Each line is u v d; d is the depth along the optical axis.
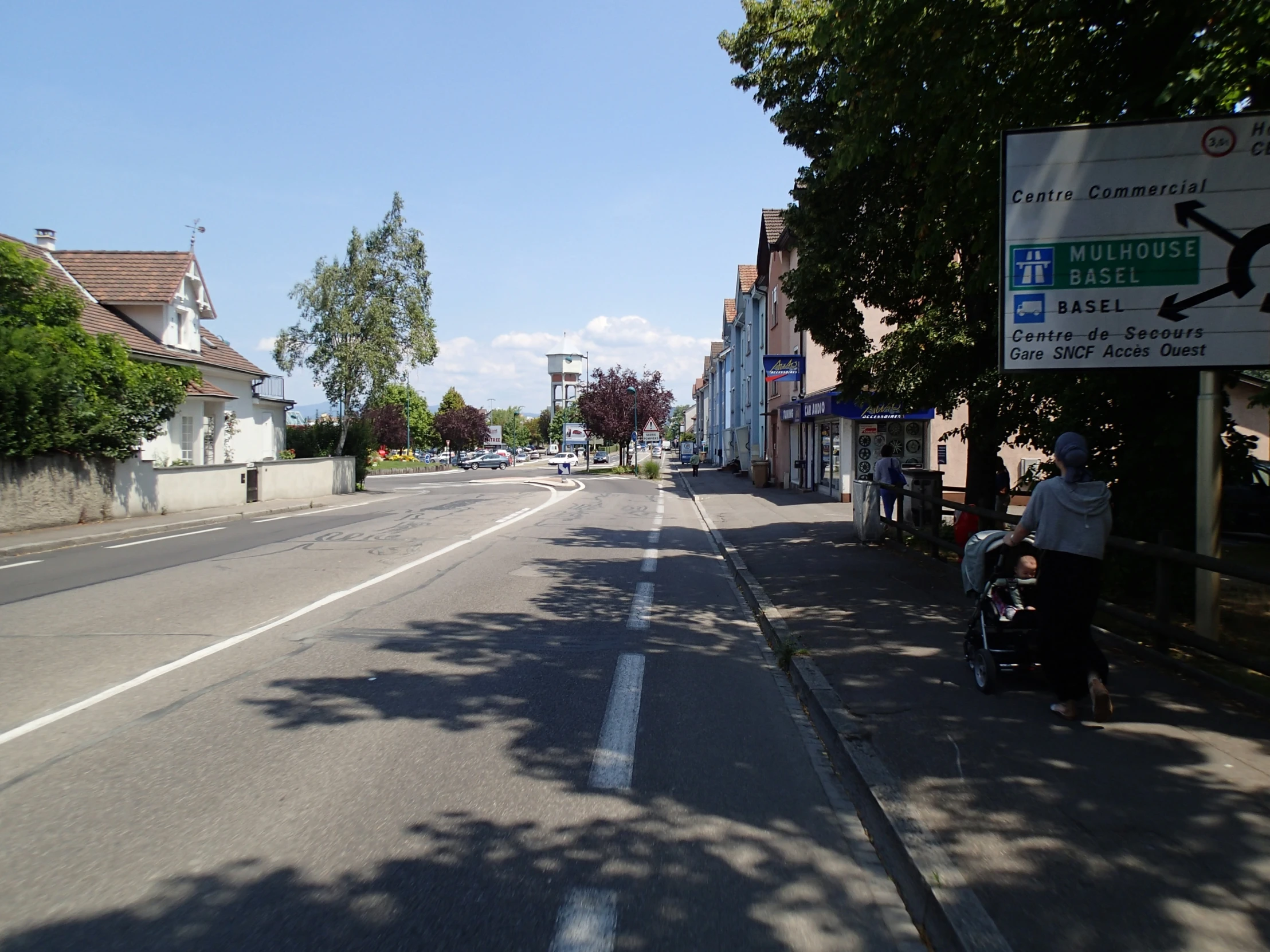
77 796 4.63
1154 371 7.62
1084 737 5.20
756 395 46.12
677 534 18.42
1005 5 7.81
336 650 7.86
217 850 4.03
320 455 37.16
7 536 16.39
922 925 3.49
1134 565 8.35
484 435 98.69
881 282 13.55
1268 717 5.50
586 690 6.71
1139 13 7.57
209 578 12.00
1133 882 3.54
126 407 20.39
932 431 24.89
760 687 6.88
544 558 14.35
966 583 6.52
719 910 3.57
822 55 12.41
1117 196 7.08
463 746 5.44
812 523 19.16
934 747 5.06
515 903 3.59
